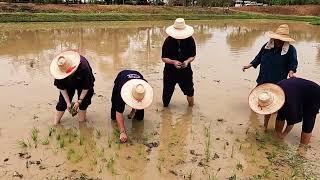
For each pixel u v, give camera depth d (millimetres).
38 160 2570
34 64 5371
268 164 2648
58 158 2607
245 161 2678
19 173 2408
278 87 2857
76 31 10062
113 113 3225
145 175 2447
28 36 8562
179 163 2611
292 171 2566
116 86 3021
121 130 2910
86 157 2637
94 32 9945
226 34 10727
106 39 8477
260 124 3361
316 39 10055
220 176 2465
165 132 3105
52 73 2939
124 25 12727
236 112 3627
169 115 3479
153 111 3566
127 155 2691
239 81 4773
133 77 2971
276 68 3465
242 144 2939
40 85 4223
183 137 3025
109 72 4996
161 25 13258
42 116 3309
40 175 2395
